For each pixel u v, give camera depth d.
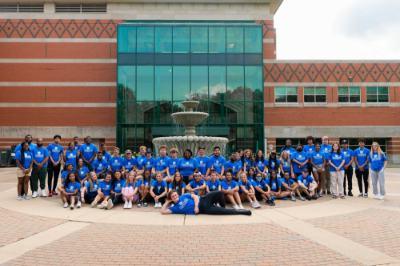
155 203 10.41
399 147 33.72
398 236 6.92
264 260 5.54
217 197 9.33
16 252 5.95
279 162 12.22
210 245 6.36
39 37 32.22
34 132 31.62
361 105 33.75
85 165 12.36
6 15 32.25
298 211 9.64
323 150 12.50
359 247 6.18
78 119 31.84
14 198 12.00
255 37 30.23
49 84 31.95
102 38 32.44
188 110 19.39
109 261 5.51
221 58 29.94
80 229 7.61
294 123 33.34
